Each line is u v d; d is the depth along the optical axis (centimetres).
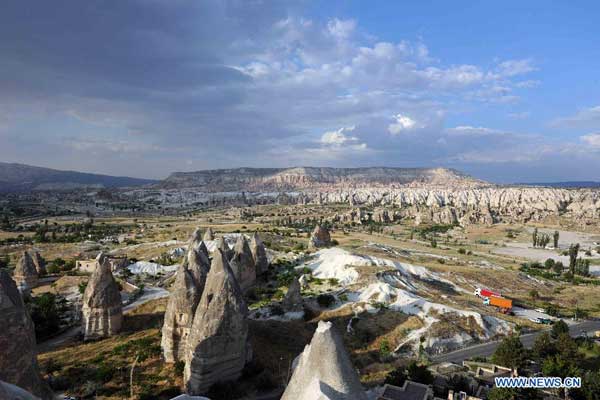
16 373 2017
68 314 6241
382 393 3909
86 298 4966
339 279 8250
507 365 4812
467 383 4275
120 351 4422
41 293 7619
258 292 7681
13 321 2066
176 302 4244
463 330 6156
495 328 6525
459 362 5259
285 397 2016
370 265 8856
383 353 5297
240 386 3853
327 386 1891
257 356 4472
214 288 3888
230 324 3828
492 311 7575
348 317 6325
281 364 4491
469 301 7931
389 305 6694
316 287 7912
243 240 8006
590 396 4053
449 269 10506
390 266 9012
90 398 3572
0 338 1997
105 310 4959
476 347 5859
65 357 4356
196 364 3681
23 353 2069
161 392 3722
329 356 1966
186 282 4278
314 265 9319
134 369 4075
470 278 10000
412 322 6091
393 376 4238
